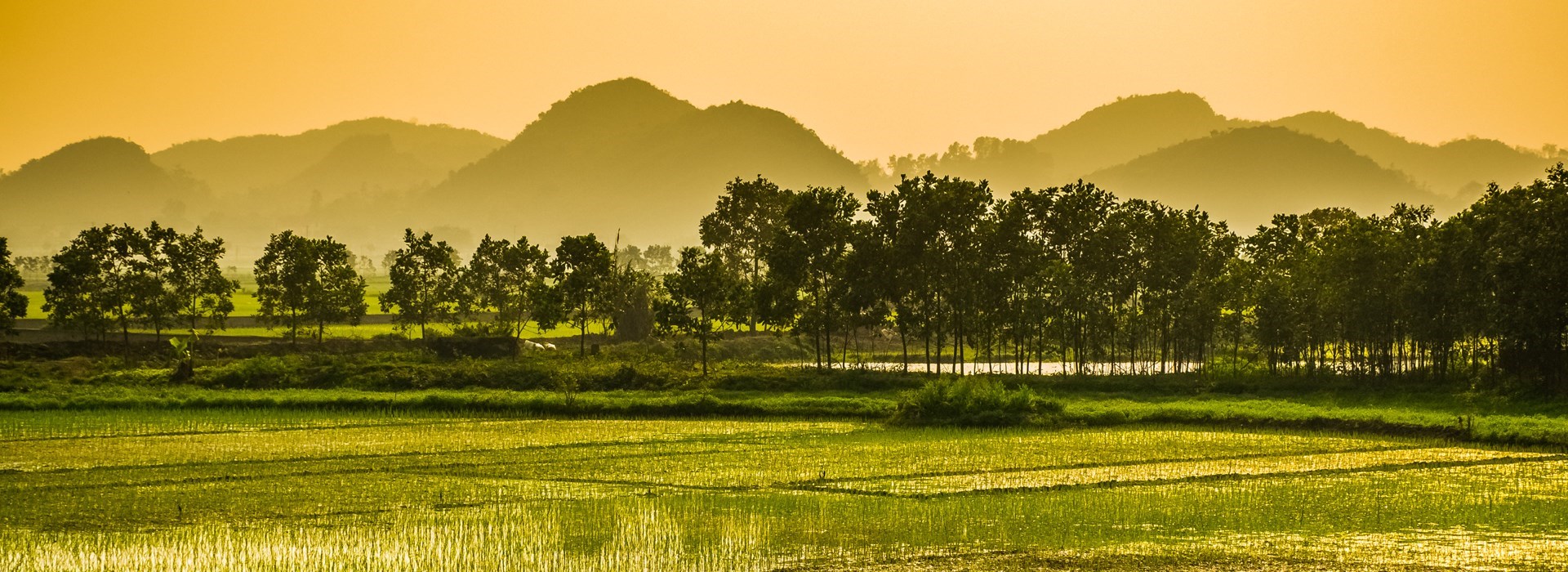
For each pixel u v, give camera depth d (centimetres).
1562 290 5522
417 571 2648
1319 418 4981
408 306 9300
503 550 2820
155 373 6875
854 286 7312
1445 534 2947
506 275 9688
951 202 7250
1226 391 6331
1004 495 3494
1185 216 7812
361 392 6172
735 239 10600
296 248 8925
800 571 2644
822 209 7512
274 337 9288
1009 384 6512
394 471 3994
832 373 7094
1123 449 4438
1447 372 6544
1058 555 2767
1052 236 7769
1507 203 6072
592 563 2703
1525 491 3506
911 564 2698
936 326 7581
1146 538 2919
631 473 3925
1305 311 6650
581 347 8006
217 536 2972
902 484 3694
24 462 4150
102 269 8425
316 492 3572
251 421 5334
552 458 4272
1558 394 5531
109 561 2752
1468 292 6038
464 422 5341
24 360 7662
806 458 4250
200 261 9038
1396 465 4003
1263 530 2997
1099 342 7375
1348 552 2766
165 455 4303
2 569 2678
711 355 8831
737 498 3444
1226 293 7025
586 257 8088
